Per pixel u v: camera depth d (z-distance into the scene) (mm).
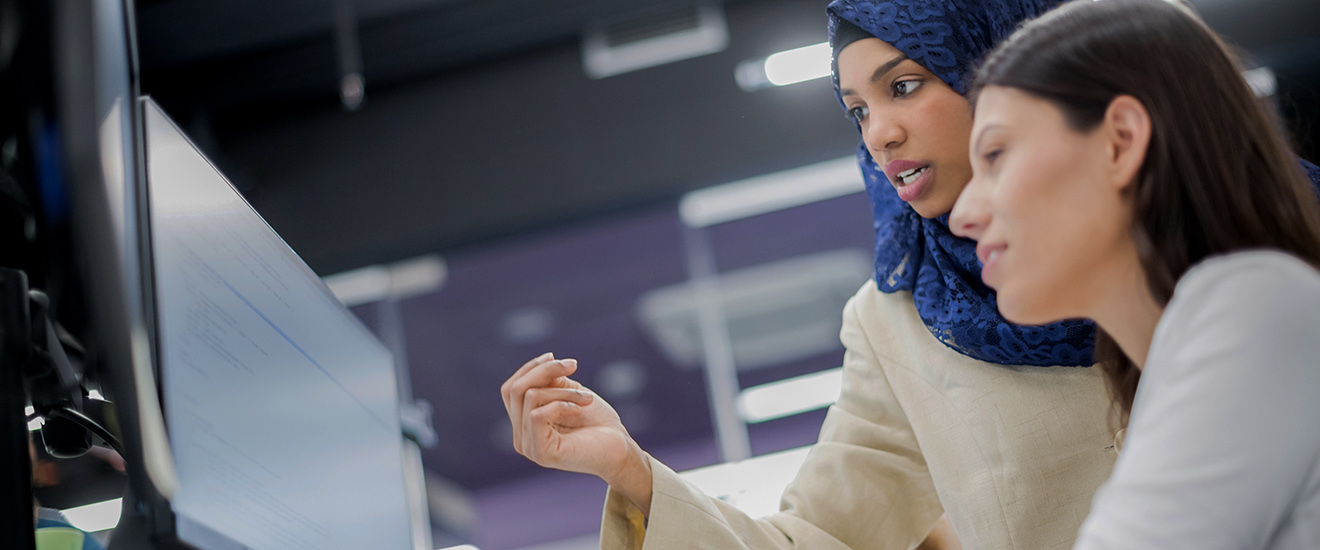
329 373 1232
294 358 1116
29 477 838
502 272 5137
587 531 5156
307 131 5020
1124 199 711
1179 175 709
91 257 843
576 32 4945
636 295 5168
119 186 855
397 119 4984
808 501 1369
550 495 5176
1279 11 4281
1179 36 740
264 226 1150
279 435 1026
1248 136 734
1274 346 611
